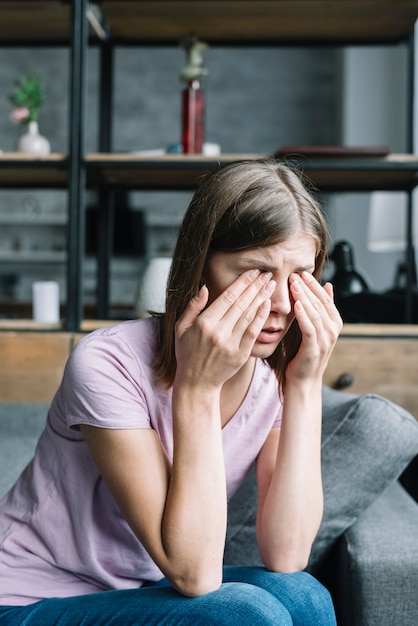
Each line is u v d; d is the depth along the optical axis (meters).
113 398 1.12
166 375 1.16
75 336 2.42
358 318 2.64
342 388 2.36
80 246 2.47
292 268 1.12
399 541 1.41
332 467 1.51
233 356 1.09
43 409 2.35
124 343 1.17
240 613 1.01
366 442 1.50
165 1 2.68
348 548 1.40
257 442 1.29
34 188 3.06
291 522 1.21
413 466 2.24
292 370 1.25
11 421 2.34
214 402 1.11
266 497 1.25
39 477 1.19
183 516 1.07
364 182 2.83
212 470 1.10
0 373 2.43
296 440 1.24
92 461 1.16
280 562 1.21
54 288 2.55
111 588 1.19
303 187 1.14
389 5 2.69
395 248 3.43
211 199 1.11
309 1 2.66
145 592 1.09
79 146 2.48
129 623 1.02
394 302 2.70
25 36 3.05
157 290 2.56
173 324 1.15
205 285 1.16
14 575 1.16
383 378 2.36
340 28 2.90
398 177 2.72
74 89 2.49
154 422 1.17
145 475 1.10
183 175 2.75
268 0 2.65
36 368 2.42
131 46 3.04
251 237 1.08
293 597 1.12
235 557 1.53
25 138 2.80
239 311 1.09
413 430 1.53
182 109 2.68
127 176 2.78
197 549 1.07
